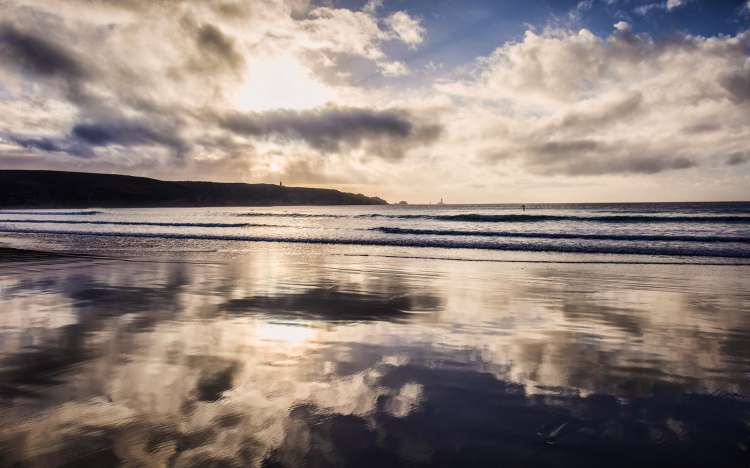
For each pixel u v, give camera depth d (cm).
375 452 239
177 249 1658
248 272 1047
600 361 412
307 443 248
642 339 491
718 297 750
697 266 1186
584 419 287
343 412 292
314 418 282
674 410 302
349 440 253
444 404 308
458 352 438
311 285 871
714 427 276
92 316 590
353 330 524
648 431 270
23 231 2723
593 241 1886
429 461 231
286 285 866
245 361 402
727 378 368
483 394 328
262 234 2497
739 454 243
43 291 788
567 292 797
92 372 368
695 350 450
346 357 418
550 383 354
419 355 426
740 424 280
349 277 978
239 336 492
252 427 268
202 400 309
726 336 504
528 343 473
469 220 4056
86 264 1194
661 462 235
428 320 579
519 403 312
